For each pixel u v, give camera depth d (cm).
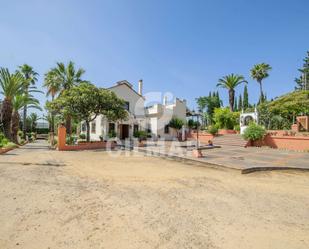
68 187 595
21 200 482
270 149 1658
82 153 1444
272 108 2447
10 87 1919
